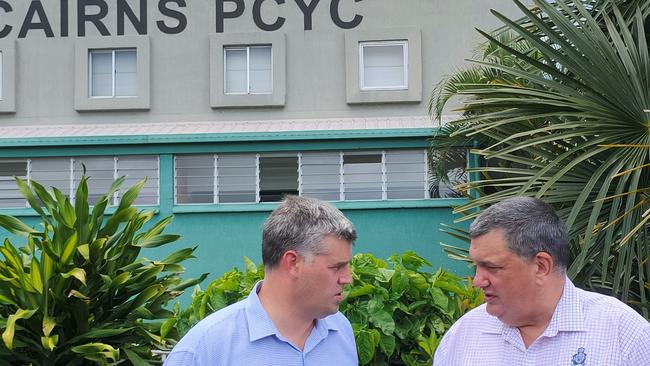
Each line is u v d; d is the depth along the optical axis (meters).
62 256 3.69
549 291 2.17
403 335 3.80
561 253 2.17
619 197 4.22
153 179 10.41
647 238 4.40
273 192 10.30
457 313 3.89
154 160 10.42
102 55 18.08
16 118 17.98
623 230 4.20
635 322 2.15
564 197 4.61
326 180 10.17
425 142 9.70
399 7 17.59
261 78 17.81
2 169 10.78
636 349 2.12
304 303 2.29
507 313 2.19
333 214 2.30
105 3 17.95
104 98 17.78
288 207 2.32
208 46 17.81
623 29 4.89
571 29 4.88
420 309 3.89
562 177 4.72
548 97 4.79
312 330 2.39
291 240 2.25
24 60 18.03
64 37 17.97
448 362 2.40
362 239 9.73
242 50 17.84
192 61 17.80
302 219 2.27
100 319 3.96
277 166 10.28
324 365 2.38
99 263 3.92
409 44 17.42
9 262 3.75
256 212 9.93
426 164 9.97
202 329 2.32
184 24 17.88
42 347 3.80
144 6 17.91
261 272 3.99
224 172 10.23
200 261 9.90
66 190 10.47
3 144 10.11
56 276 3.72
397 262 4.11
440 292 3.85
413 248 9.64
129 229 4.00
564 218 4.56
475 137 7.71
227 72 17.84
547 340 2.19
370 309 3.72
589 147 4.71
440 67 17.44
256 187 10.17
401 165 10.03
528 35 4.95
